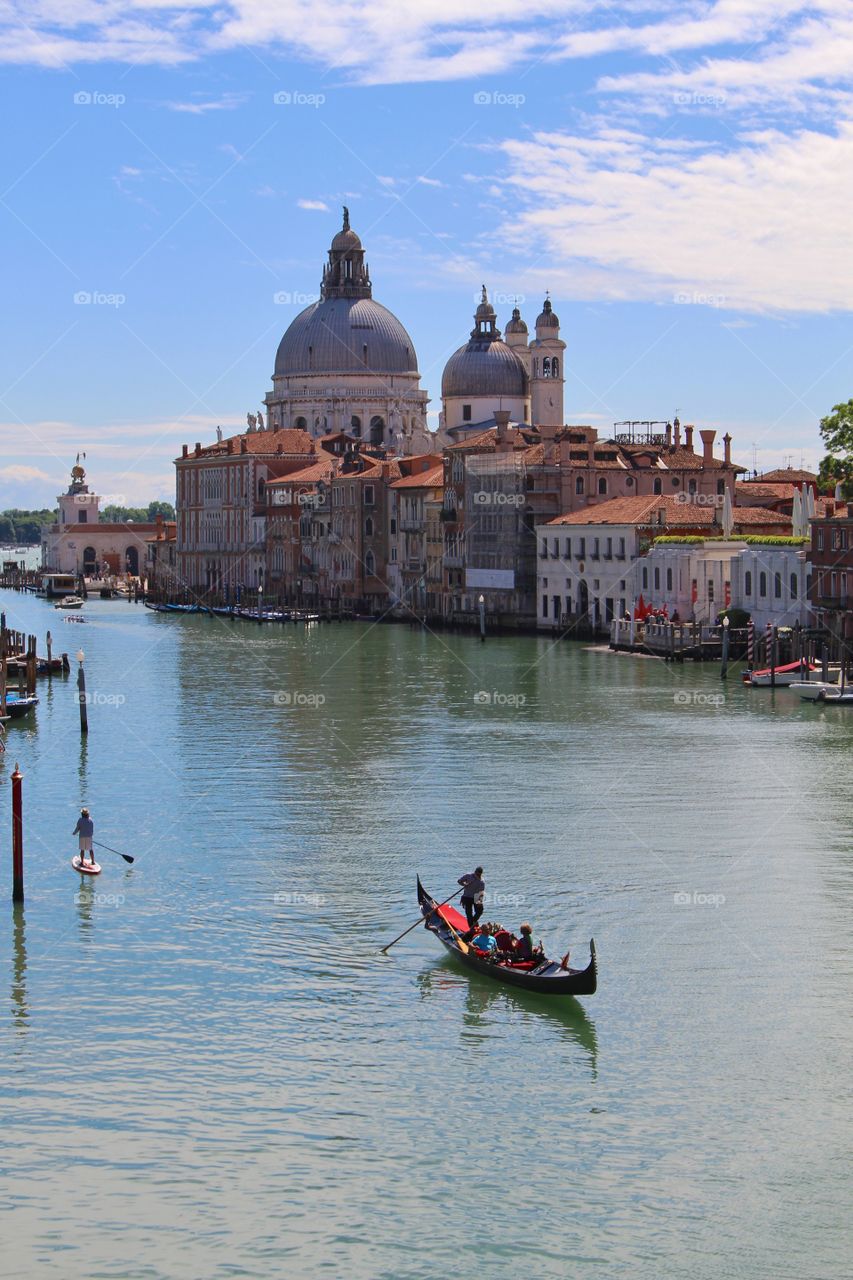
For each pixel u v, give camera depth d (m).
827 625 157.75
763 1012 59.09
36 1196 47.16
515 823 87.50
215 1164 48.81
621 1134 50.34
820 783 97.88
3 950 66.12
